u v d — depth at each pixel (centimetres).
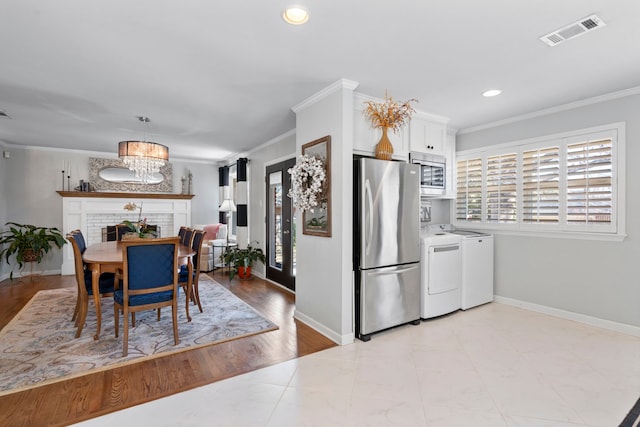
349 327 288
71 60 242
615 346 277
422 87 296
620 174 305
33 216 570
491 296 407
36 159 572
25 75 269
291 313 368
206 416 184
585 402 198
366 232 291
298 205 322
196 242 375
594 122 321
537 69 258
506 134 393
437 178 384
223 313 365
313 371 236
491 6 178
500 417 184
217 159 712
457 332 311
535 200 366
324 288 307
